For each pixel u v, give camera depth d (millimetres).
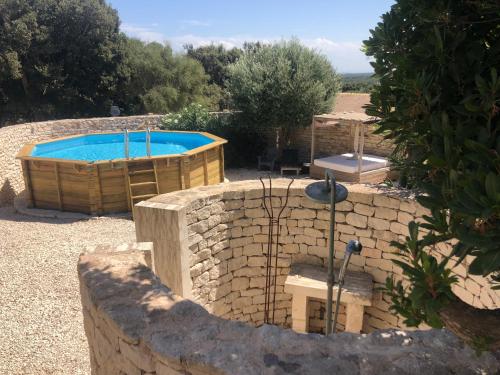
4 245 7961
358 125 12375
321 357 2219
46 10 24531
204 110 16656
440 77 1807
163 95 26438
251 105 14938
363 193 5531
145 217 5062
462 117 1820
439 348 2289
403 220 5266
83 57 25203
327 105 15398
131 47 27141
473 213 1456
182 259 5031
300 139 16281
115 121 15914
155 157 9938
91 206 9719
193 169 10758
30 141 13477
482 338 2014
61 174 9844
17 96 25031
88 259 3459
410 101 1888
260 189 5816
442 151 1738
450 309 2178
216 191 5621
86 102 26125
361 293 5312
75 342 5160
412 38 2027
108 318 2645
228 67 16062
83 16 24766
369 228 5582
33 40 24078
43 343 5105
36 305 5926
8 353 4891
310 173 13883
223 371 2127
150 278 3123
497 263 1513
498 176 1370
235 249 5891
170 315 2627
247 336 2408
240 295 6078
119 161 9688
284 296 6246
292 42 15820
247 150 16344
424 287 2125
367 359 2201
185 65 28141
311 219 5867
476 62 1747
